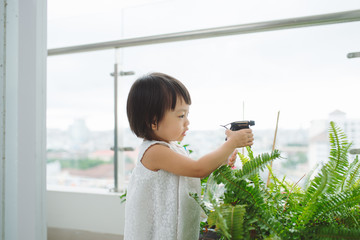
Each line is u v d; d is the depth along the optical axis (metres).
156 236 0.68
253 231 0.58
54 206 1.82
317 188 0.59
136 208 0.70
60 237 1.79
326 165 0.64
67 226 1.78
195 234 0.71
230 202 0.62
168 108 0.70
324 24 1.39
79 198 1.75
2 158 0.78
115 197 1.67
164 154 0.69
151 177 0.70
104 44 1.73
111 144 1.80
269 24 1.42
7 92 0.79
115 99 1.76
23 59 0.82
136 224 0.70
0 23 0.78
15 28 0.82
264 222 0.56
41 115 0.83
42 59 0.84
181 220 0.67
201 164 0.65
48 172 1.99
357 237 0.49
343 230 0.51
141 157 0.72
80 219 1.75
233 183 0.61
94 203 1.72
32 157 0.80
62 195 1.80
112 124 1.79
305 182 0.82
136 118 0.73
